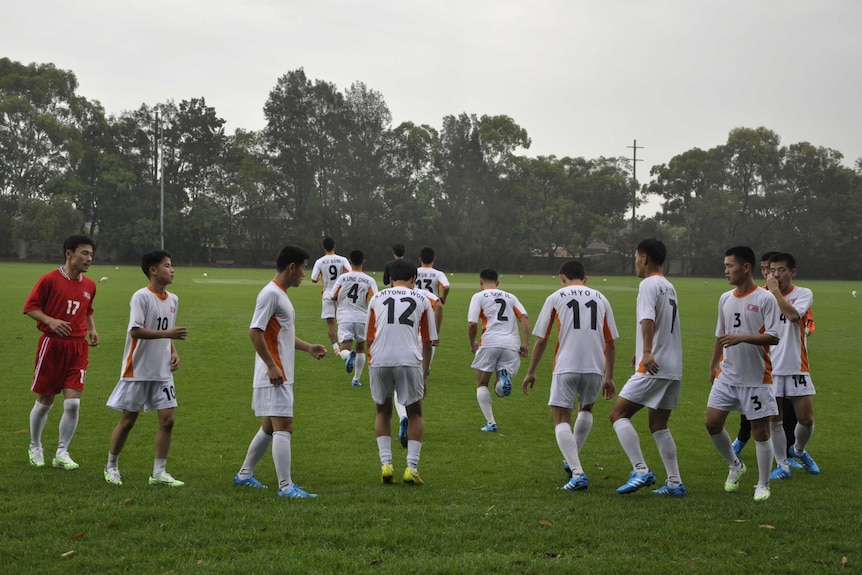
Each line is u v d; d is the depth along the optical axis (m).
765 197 86.44
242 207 79.75
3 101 72.06
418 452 7.06
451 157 84.56
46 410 7.40
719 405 6.89
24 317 20.66
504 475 7.41
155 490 6.44
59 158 74.38
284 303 6.62
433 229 82.50
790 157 87.12
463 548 5.05
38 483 6.62
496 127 88.56
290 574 4.54
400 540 5.16
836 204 84.75
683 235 88.25
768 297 6.70
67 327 7.16
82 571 4.58
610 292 43.19
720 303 7.14
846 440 9.40
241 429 9.26
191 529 5.32
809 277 86.75
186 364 14.46
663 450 6.77
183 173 80.00
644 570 4.68
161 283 6.98
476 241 82.94
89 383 12.20
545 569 4.66
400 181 83.69
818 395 12.54
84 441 8.51
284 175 81.19
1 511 5.69
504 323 9.88
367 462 7.87
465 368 15.04
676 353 6.81
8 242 73.00
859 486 7.27
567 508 6.04
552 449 8.62
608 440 9.23
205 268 72.62
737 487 7.08
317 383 13.09
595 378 7.27
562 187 91.25
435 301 10.72
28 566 4.63
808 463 7.84
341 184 80.50
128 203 75.94
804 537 5.39
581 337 7.25
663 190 92.00
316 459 7.96
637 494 6.73
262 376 6.59
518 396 12.17
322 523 5.49
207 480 7.00
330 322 14.77
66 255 7.54
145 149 77.81
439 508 5.95
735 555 4.99
